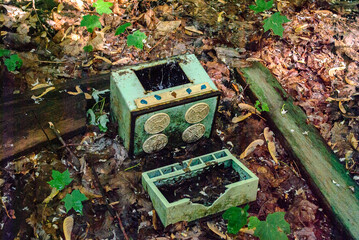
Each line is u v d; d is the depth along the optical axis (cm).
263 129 124
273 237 93
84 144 115
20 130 111
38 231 99
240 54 139
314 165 113
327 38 146
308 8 157
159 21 144
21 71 125
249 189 104
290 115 124
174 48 138
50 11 139
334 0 161
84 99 119
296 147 117
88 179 109
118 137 116
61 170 110
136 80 107
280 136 120
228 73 134
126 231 101
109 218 103
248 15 152
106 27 140
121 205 105
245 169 107
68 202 97
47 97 118
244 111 127
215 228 103
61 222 101
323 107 129
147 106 102
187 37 142
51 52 131
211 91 108
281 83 133
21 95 117
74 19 139
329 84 134
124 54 135
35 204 104
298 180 114
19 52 129
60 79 126
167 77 113
